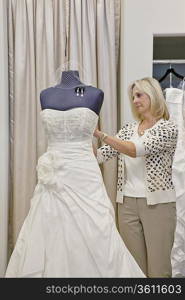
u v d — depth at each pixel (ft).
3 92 7.40
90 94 5.39
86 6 7.75
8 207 7.95
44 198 5.25
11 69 7.87
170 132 6.17
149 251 6.41
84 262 4.90
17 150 7.71
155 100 6.39
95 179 5.32
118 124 8.26
